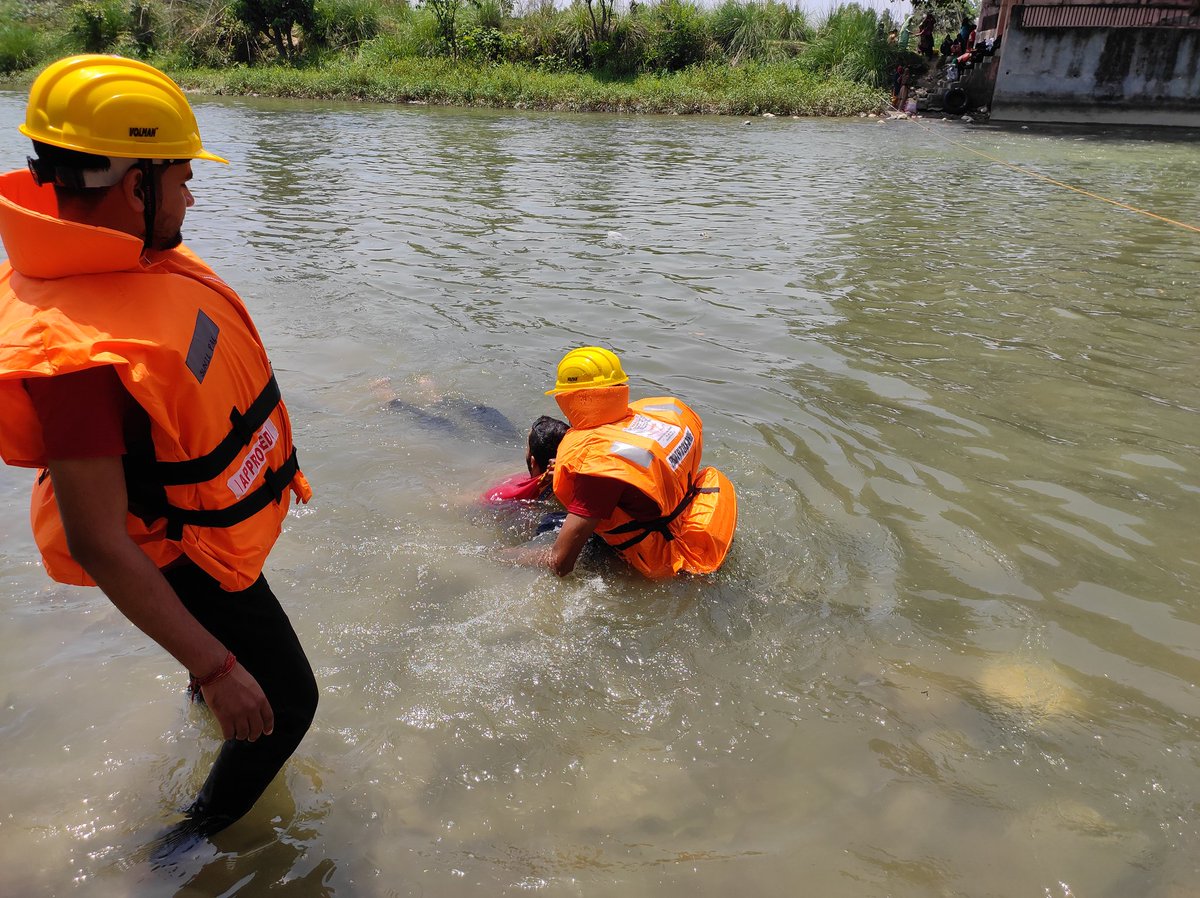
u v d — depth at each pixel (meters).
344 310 6.36
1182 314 6.65
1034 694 2.75
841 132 20.14
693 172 13.79
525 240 8.81
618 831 2.27
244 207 10.21
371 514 3.77
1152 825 2.27
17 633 2.97
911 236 9.34
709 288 7.20
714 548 3.42
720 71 25.97
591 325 6.19
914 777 2.44
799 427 4.59
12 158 12.99
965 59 23.78
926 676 2.84
